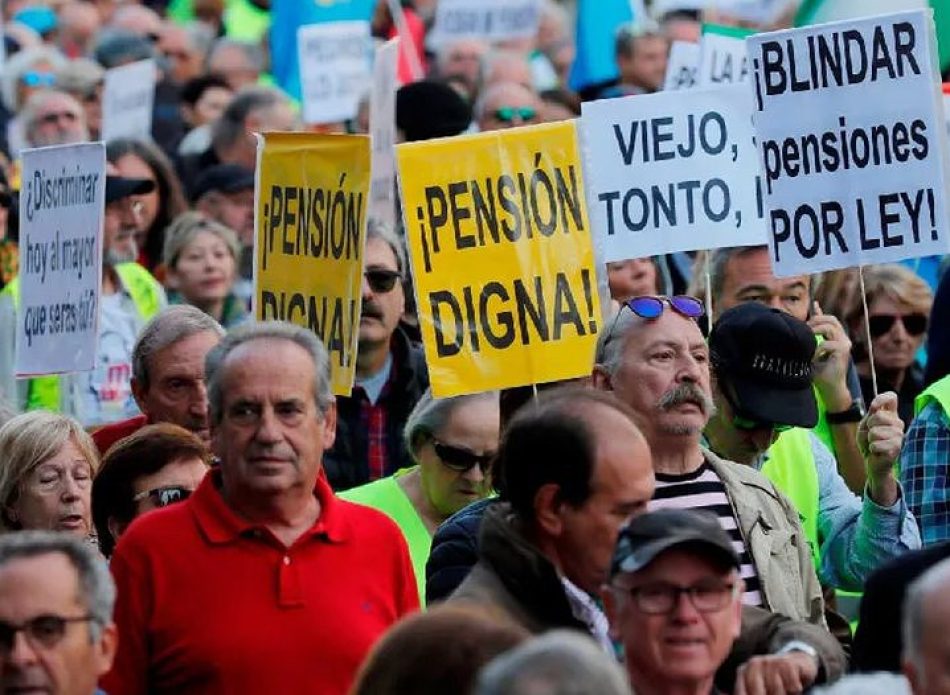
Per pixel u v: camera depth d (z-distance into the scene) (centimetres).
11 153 3756
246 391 1534
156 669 1525
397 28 4100
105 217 2638
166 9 4672
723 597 1330
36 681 1360
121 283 2638
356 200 1944
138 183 2639
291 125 3338
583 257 1898
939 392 1977
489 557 1438
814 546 1941
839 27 2006
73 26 4388
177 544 1538
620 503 1444
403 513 1911
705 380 1716
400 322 2359
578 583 1458
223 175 3012
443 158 1888
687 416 1700
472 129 3538
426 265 1881
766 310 1891
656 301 1717
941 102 2011
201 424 1994
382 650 1138
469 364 1877
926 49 2002
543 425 1452
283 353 1546
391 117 2591
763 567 1689
